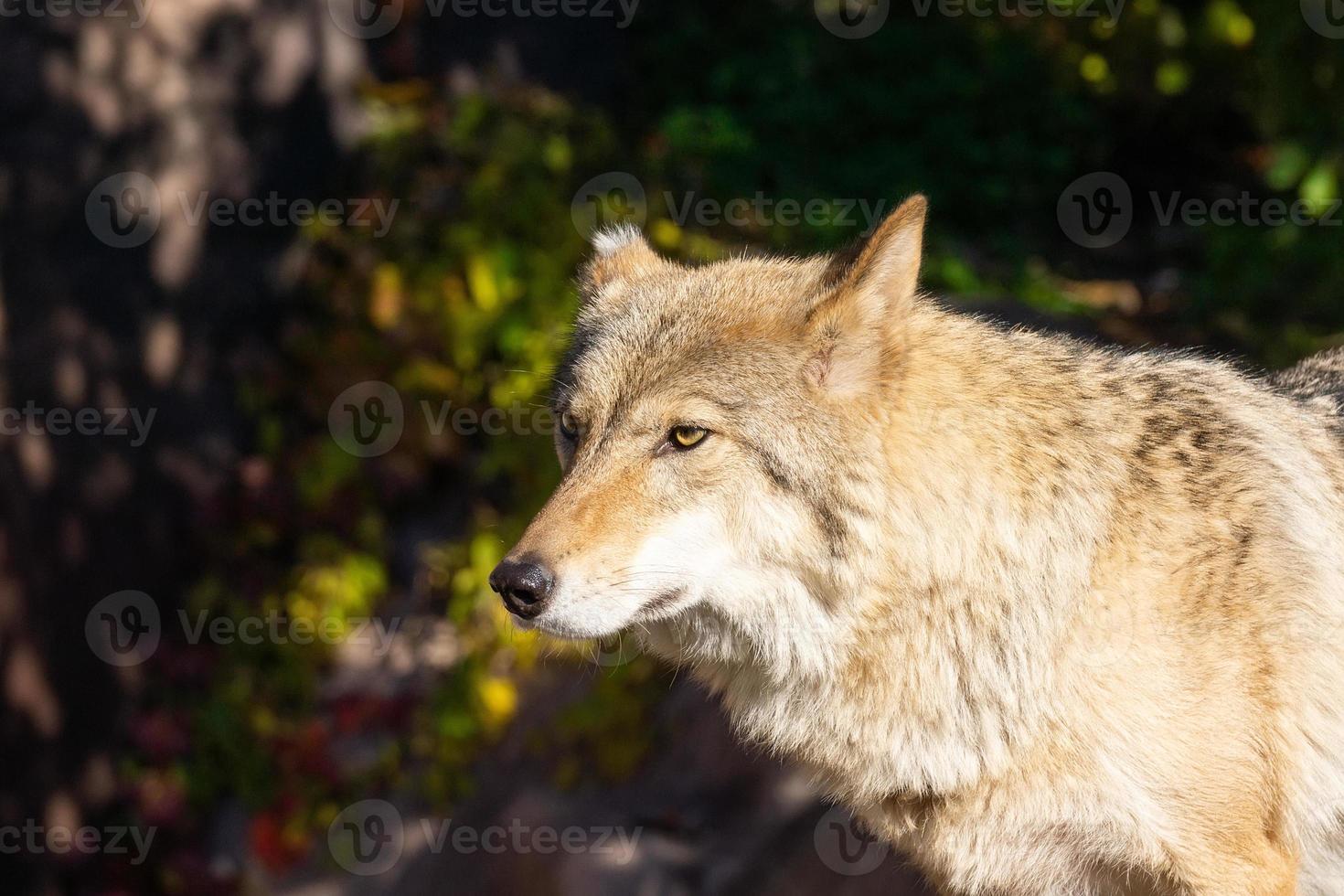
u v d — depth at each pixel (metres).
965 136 18.27
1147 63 17.92
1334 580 5.62
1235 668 5.32
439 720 11.84
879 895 8.67
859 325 5.41
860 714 5.65
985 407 5.55
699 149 16.50
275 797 12.09
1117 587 5.35
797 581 5.55
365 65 15.10
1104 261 17.17
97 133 11.96
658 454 5.59
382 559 13.30
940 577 5.43
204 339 13.12
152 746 12.23
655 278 6.34
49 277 11.49
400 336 13.54
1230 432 5.70
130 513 12.28
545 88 17.27
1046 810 5.50
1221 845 5.38
